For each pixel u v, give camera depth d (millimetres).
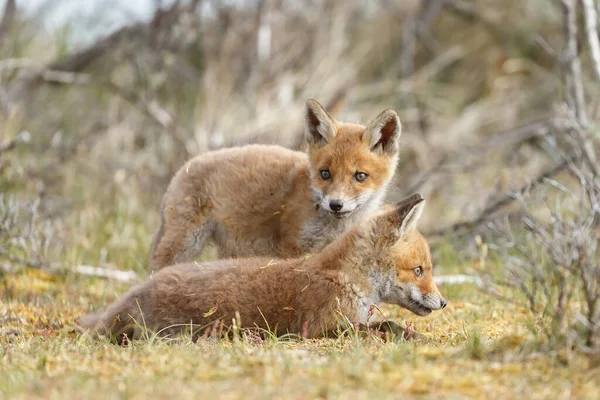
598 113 14602
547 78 22641
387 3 24328
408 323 9391
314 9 23000
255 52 21609
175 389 6195
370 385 6340
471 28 24891
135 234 15219
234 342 8062
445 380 6453
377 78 23844
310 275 8914
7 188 15055
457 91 23641
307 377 6512
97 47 20734
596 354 6844
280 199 11289
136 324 8703
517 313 10516
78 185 17141
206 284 8914
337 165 11102
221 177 11422
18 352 7707
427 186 19438
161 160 18203
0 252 12758
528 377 6574
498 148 19781
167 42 20656
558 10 22453
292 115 20109
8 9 19203
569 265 7789
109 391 6184
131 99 19562
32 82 20125
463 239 14656
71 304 11391
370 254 9117
